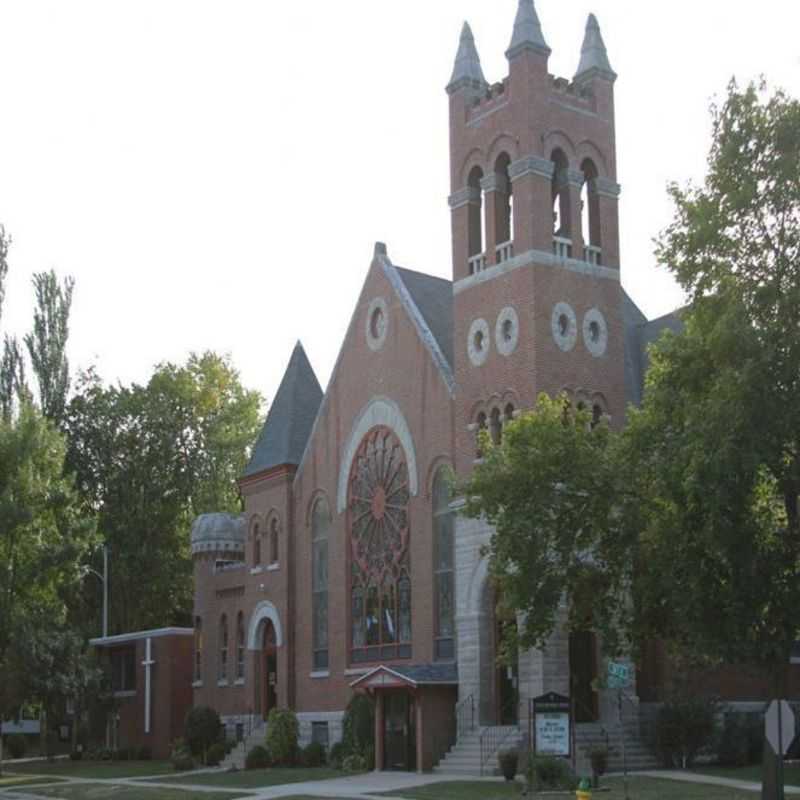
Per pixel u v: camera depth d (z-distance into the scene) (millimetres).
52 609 56062
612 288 44969
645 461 28875
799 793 31406
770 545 26219
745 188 26031
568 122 45094
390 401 49375
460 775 40375
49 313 75875
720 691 42562
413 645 46594
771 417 24703
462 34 47625
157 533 79438
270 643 56281
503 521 30125
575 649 41156
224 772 49125
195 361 85500
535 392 41906
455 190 46625
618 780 35438
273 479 56594
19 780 50000
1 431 55938
